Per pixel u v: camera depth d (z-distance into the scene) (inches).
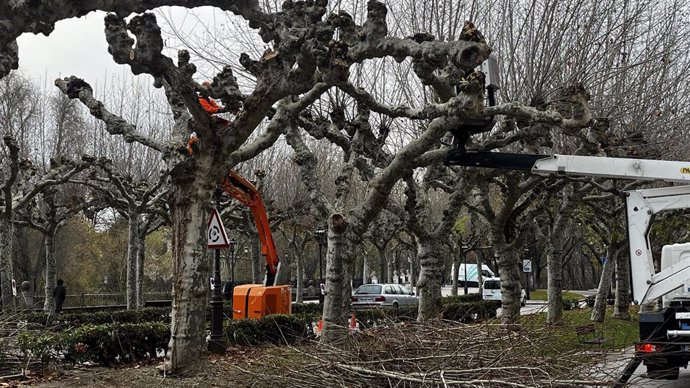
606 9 575.8
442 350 287.9
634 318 926.4
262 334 563.2
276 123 385.1
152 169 1243.8
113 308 1063.0
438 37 593.3
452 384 258.1
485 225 1448.1
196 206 354.3
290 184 1259.8
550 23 564.1
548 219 830.5
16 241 1378.0
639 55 613.9
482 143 516.7
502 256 633.0
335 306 421.1
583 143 544.4
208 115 348.5
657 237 882.8
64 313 827.4
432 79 357.1
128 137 422.0
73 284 1653.5
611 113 575.8
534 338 298.5
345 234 440.8
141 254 939.3
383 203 435.5
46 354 414.6
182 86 334.6
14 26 228.5
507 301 626.5
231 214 1060.5
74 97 435.5
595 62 565.3
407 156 412.8
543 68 564.4
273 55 335.0
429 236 526.6
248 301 657.6
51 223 922.7
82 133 1348.4
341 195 486.9
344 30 339.0
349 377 280.8
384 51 328.5
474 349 285.1
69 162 802.8
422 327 305.9
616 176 383.9
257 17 347.6
